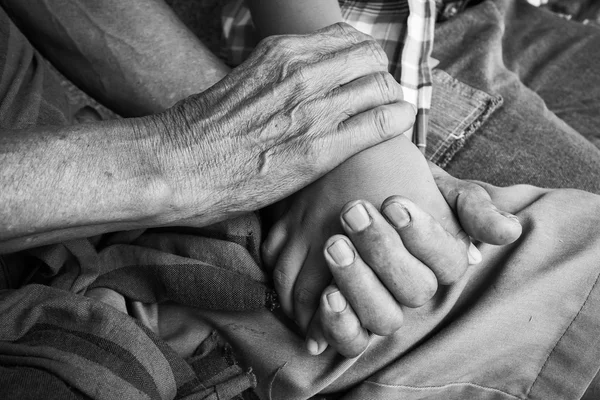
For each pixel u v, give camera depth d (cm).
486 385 49
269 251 51
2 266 49
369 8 64
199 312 51
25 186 43
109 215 45
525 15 80
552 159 63
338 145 48
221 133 47
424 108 60
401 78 60
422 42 60
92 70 57
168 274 49
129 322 45
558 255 48
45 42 58
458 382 48
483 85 67
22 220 43
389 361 48
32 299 46
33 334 45
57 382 42
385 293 45
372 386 48
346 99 48
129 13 57
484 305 47
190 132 47
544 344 48
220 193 47
